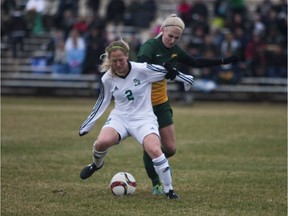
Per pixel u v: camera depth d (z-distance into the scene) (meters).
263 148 45.53
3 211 27.38
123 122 29.61
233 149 45.06
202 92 82.06
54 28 95.94
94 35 83.56
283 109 73.38
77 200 29.53
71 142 47.75
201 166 38.84
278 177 35.41
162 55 30.80
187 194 31.00
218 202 29.23
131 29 91.00
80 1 104.25
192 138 50.12
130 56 77.81
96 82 84.25
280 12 86.25
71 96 86.06
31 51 93.31
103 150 29.31
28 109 69.25
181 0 94.62
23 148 44.66
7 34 92.50
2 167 37.72
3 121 58.66
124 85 29.30
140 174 36.28
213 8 96.00
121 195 30.45
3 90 87.62
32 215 26.73
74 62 85.06
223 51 79.44
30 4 96.06
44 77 86.69
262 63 81.19
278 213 27.36
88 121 29.67
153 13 91.25
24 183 33.41
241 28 82.25
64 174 35.91
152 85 30.45
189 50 78.69
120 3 92.44
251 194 31.06
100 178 34.94
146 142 29.02
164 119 30.83
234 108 74.31
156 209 27.72
